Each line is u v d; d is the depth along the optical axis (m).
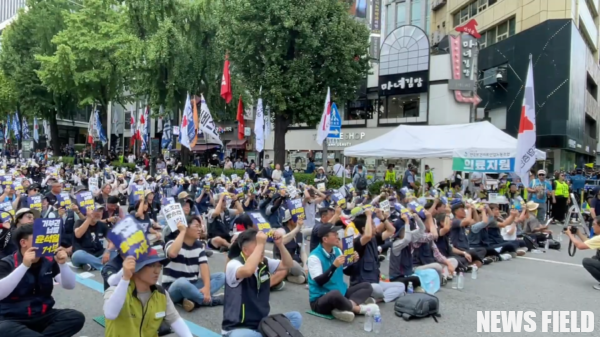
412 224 8.19
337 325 6.05
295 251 8.52
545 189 16.28
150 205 10.44
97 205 9.02
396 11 46.16
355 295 6.40
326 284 6.40
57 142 43.25
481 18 34.25
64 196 8.96
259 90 24.31
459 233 9.95
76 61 32.50
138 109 43.69
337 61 24.11
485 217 10.55
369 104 32.03
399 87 29.28
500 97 31.06
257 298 4.77
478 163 15.16
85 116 62.41
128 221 3.77
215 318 6.22
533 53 28.06
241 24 23.52
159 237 8.37
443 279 8.27
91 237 8.81
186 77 28.02
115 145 52.50
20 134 46.59
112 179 17.64
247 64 24.84
